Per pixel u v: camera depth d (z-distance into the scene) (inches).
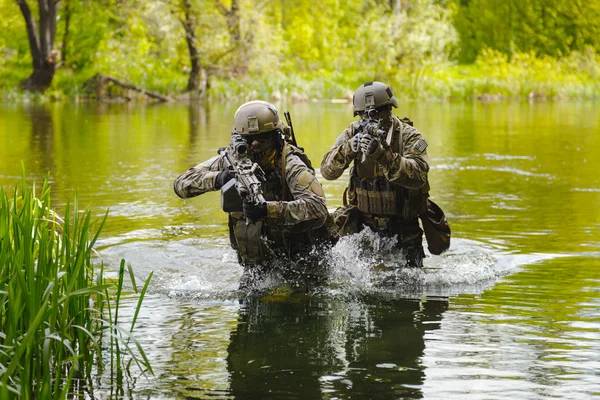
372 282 249.1
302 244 246.8
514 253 292.8
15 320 161.0
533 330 199.9
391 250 275.7
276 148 239.0
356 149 258.1
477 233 331.0
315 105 1355.8
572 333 197.6
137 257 281.4
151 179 485.4
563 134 834.8
